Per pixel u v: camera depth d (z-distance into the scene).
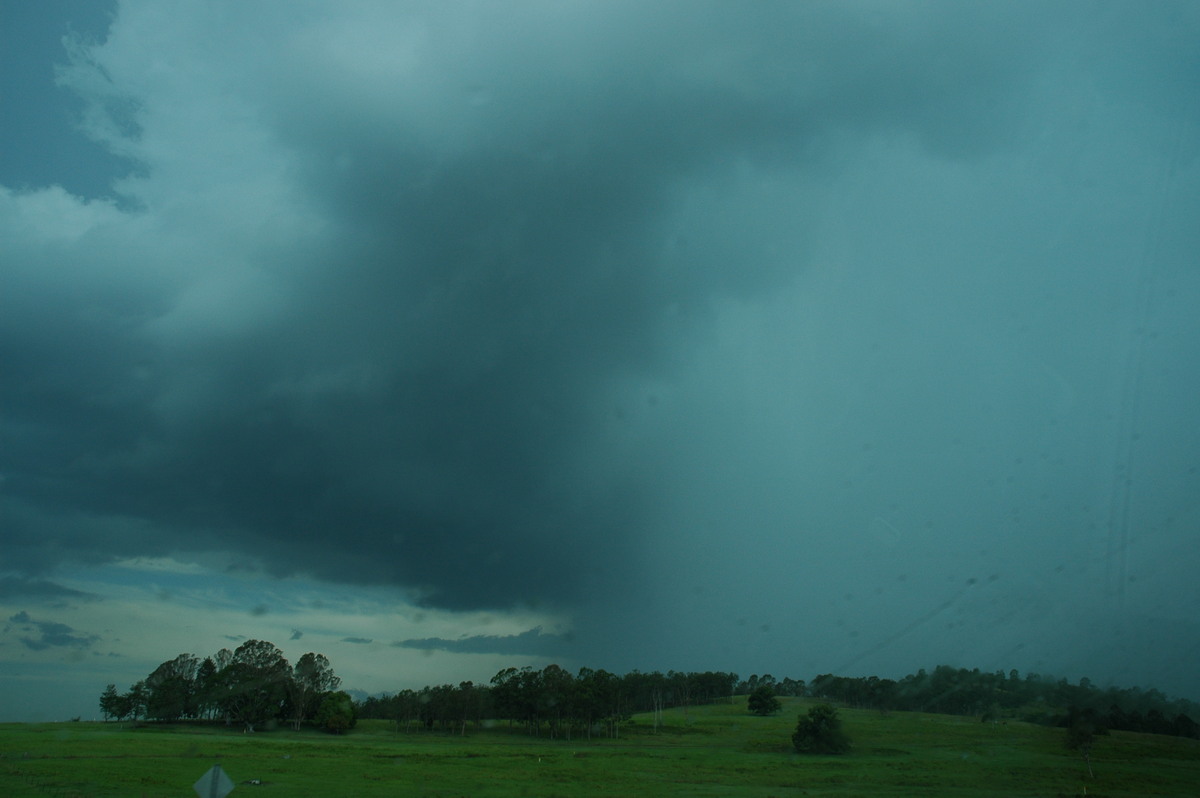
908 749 48.31
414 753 57.72
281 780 39.06
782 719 77.62
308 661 82.25
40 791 31.88
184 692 75.69
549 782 40.62
